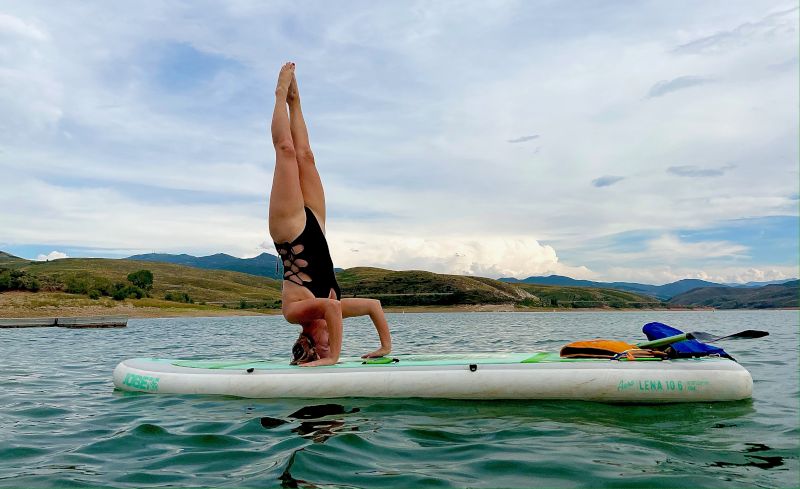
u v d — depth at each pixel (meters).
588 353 6.95
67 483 3.80
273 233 7.09
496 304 133.62
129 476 3.94
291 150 6.97
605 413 5.69
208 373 6.98
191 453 4.50
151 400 6.67
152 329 34.72
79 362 12.82
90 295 79.06
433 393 6.29
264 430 5.13
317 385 6.47
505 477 3.83
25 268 135.12
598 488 3.62
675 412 5.73
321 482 3.73
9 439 5.07
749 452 4.39
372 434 4.91
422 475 3.86
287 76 7.26
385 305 131.00
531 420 5.41
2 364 12.24
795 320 52.47
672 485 3.66
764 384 8.16
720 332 26.17
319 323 7.16
